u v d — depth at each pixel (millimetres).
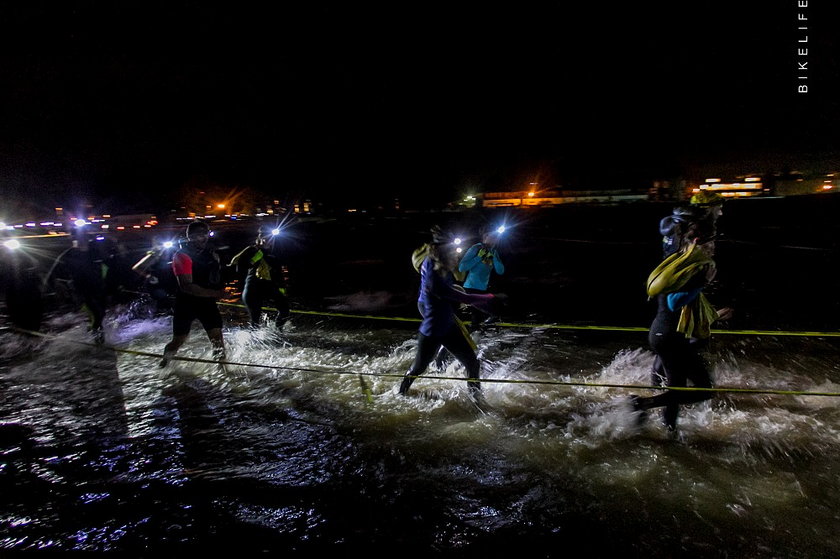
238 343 7277
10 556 2861
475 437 4094
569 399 4820
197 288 5727
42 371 6223
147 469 3766
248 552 2828
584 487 3344
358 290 12070
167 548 2885
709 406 4453
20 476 3721
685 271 3730
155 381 5699
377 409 4711
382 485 3453
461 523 3023
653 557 2688
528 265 15055
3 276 14734
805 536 2803
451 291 4598
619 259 15758
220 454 3959
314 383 5457
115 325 8930
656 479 3406
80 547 2920
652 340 3998
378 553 2787
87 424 4605
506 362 6082
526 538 2869
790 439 3889
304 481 3537
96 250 7605
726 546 2746
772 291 9688
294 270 16203
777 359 5852
